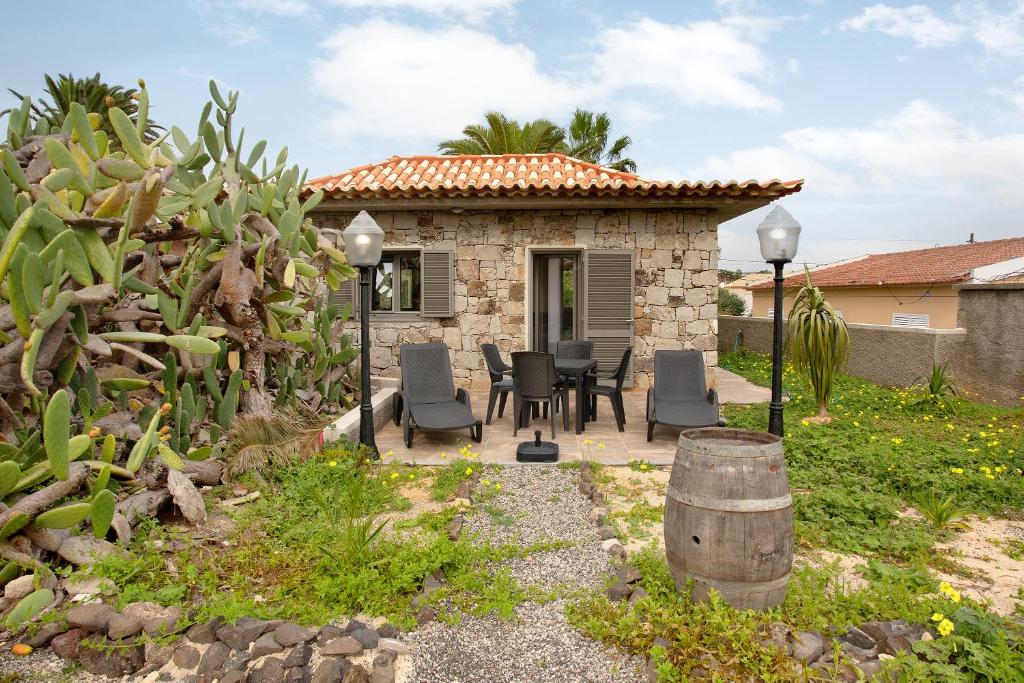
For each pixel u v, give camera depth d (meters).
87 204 3.93
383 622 3.04
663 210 9.26
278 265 5.65
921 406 8.45
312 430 5.67
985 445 6.29
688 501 3.05
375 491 4.76
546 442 6.12
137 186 3.92
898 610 3.05
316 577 3.34
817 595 3.15
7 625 2.85
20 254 3.21
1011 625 2.83
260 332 5.83
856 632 2.82
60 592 3.15
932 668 2.50
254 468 4.95
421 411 6.57
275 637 2.78
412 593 3.31
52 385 4.05
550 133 25.28
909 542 3.97
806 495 4.77
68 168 3.76
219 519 4.14
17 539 3.25
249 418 5.30
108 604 2.98
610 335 9.29
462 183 9.48
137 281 4.62
